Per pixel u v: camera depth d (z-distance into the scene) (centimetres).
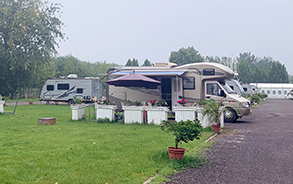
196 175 623
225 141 1023
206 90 1662
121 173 611
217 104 1220
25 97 4862
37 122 1456
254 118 1886
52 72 5197
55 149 823
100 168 645
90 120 1558
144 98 1673
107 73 1780
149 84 1486
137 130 1194
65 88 3259
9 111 2136
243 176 619
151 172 626
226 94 1642
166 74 1568
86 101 3180
